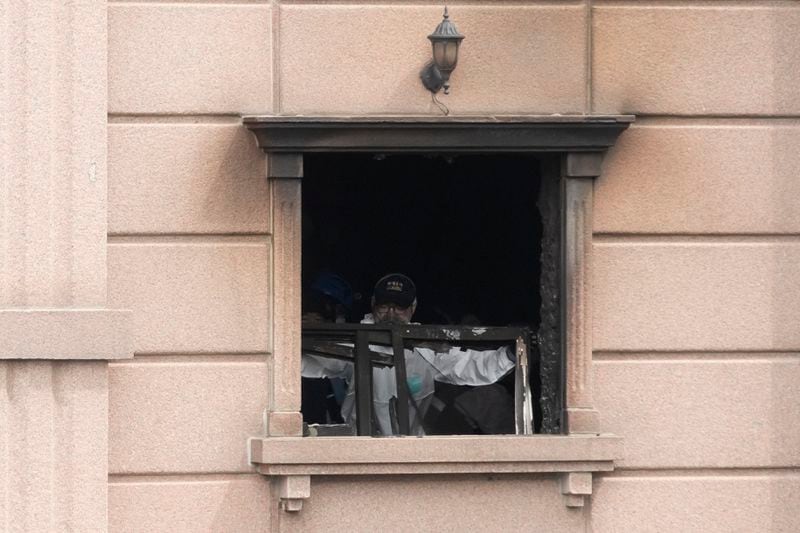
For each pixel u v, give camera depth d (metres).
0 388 33.97
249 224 34.62
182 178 34.53
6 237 34.06
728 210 35.50
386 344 35.69
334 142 34.12
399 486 34.81
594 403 35.25
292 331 34.50
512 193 39.88
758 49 35.50
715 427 35.56
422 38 34.84
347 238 42.25
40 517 34.12
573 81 35.22
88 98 34.16
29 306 34.09
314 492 34.62
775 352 35.75
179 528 34.62
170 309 34.53
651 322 35.38
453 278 41.66
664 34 35.34
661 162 35.38
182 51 34.50
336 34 34.72
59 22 34.12
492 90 35.03
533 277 38.28
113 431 34.47
